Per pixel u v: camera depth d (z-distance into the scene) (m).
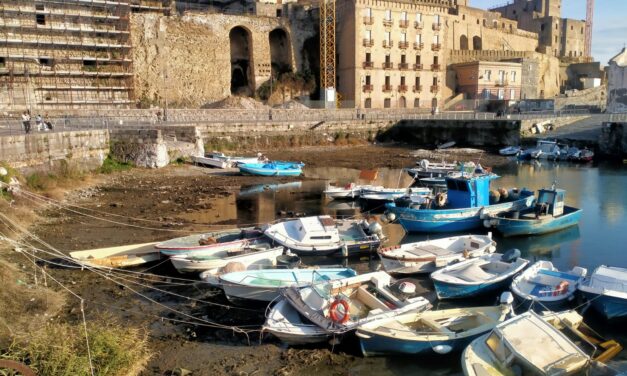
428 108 76.62
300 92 77.56
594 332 13.56
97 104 58.81
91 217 25.48
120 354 11.20
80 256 18.86
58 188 30.38
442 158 49.44
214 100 71.31
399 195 30.41
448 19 90.94
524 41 109.38
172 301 16.05
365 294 14.50
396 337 12.42
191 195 31.72
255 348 13.23
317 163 47.75
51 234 22.31
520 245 22.75
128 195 30.92
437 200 26.22
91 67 58.97
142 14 64.94
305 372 12.21
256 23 74.50
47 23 56.09
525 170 44.50
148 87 66.06
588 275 17.09
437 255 18.23
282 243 19.89
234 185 35.59
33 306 14.52
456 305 16.16
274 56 80.75
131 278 17.70
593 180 39.12
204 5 81.56
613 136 51.75
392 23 77.38
